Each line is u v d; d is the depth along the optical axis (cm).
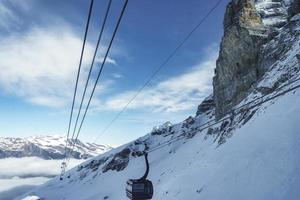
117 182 17825
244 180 3806
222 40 10612
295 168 3072
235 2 10606
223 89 10231
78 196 19538
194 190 5219
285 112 4616
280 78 6538
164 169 12312
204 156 7438
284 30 8706
